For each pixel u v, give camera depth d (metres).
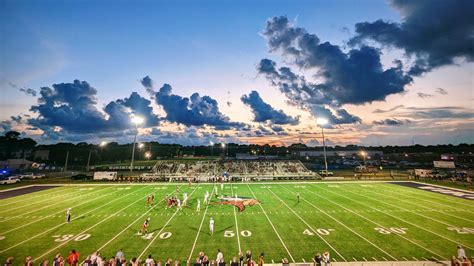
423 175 56.50
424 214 25.53
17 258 16.00
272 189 41.31
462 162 94.00
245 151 155.25
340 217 24.59
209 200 32.66
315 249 17.30
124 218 24.47
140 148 128.12
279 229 21.23
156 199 33.28
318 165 89.06
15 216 25.17
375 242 18.41
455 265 13.77
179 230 21.02
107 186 45.50
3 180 49.00
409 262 15.23
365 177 56.09
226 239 19.09
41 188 43.38
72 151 120.12
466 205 29.20
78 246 17.81
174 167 67.81
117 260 13.81
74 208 28.39
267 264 15.23
